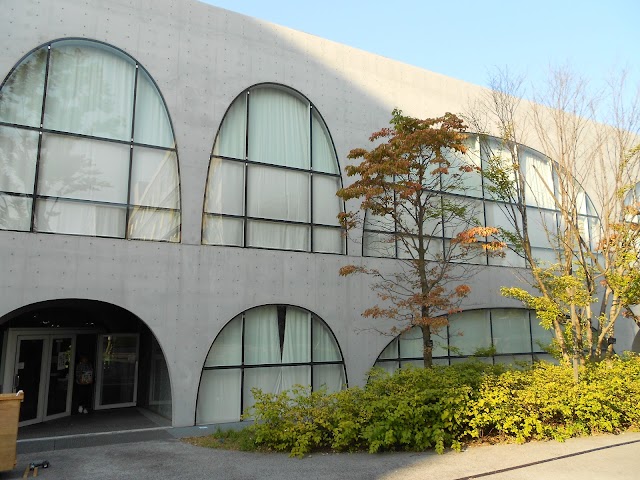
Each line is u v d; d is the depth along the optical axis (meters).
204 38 12.23
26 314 11.89
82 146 10.60
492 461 7.27
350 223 12.07
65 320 12.98
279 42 13.36
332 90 14.09
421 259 11.46
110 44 11.02
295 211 13.10
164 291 10.86
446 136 10.68
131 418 12.08
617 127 14.14
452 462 7.25
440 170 10.87
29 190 9.94
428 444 7.95
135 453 8.40
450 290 15.04
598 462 7.14
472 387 9.07
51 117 10.38
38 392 11.84
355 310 13.40
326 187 13.71
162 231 11.20
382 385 8.95
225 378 11.52
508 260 16.62
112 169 10.84
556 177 17.89
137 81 11.35
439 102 16.09
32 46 10.23
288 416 8.41
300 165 13.38
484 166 16.47
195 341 11.05
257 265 12.10
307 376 12.59
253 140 12.76
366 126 14.53
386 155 10.80
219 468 7.32
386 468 7.03
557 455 7.54
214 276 11.49
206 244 11.62
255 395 9.09
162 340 10.69
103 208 10.63
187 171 11.55
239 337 11.84
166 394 11.88
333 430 8.04
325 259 13.14
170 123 11.57
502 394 8.43
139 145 11.17
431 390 8.38
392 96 15.16
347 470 6.99
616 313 11.40
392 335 13.85
